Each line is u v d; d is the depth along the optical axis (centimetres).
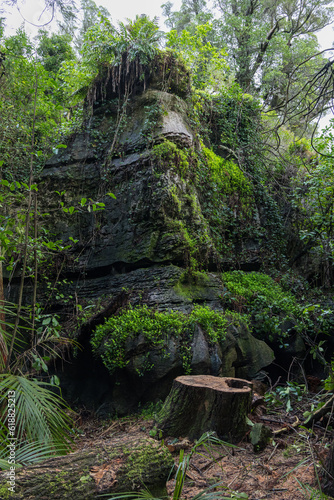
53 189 763
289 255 898
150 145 687
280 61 1542
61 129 825
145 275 630
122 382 550
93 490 214
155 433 409
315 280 865
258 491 305
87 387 603
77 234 725
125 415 541
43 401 273
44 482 210
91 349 588
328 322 670
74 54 1291
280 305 677
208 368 530
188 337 543
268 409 490
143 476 232
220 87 983
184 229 657
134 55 701
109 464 231
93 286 684
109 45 726
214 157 818
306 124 532
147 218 654
